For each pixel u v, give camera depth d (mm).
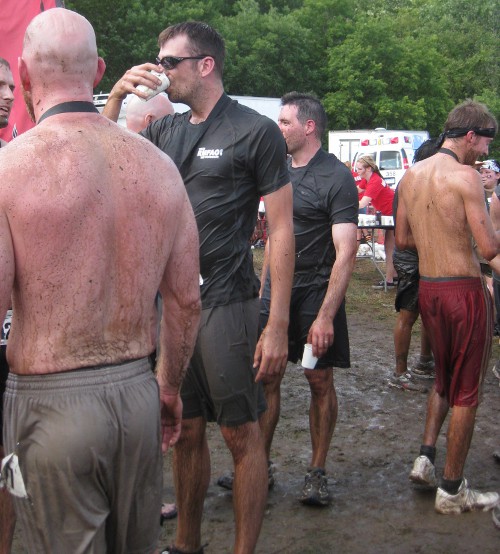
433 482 3785
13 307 1822
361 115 38500
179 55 2756
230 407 2781
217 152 2746
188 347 2125
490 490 3848
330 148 22109
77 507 1785
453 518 3537
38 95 1890
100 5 31219
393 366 6289
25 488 1800
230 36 36469
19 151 1761
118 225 1829
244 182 2777
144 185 1881
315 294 3822
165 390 2195
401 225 3961
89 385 1785
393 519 3531
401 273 5484
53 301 1757
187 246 2021
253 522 2797
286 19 37688
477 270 3617
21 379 1798
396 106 38031
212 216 2754
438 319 3625
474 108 3605
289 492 3830
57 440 1746
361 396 5477
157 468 1949
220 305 2758
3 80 3207
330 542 3316
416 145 21562
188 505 2941
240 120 2766
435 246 3617
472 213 3484
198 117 2846
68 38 1868
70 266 1758
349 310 8711
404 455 4328
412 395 5496
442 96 41094
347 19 40938
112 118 2777
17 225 1717
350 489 3867
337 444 4504
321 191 3744
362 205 10234
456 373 3594
